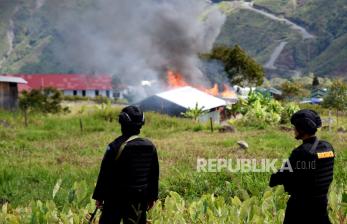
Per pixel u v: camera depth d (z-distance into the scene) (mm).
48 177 12586
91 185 11297
